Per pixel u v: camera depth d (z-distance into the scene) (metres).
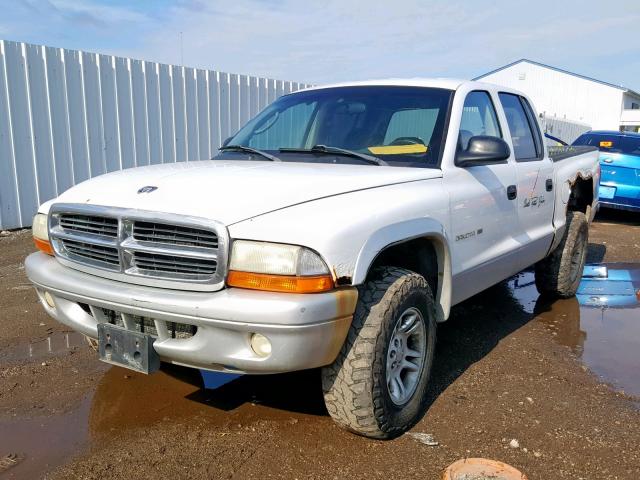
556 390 3.69
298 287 2.49
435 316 3.29
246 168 3.28
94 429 3.07
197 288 2.61
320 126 4.02
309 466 2.78
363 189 2.96
